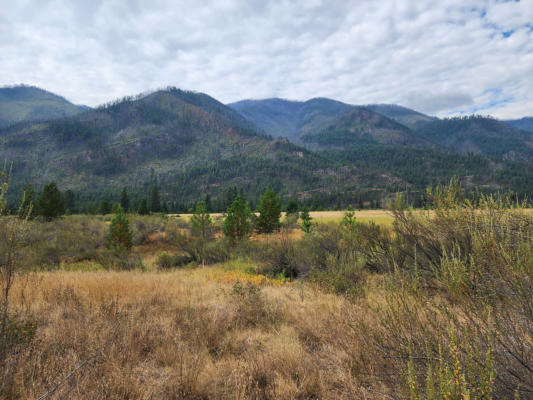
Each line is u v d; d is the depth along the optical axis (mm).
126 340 3271
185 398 2461
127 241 20406
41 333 3457
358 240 8555
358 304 3801
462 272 2316
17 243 2760
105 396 2164
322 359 3078
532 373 1657
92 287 6168
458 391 1469
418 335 2150
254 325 4559
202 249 16828
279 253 11008
